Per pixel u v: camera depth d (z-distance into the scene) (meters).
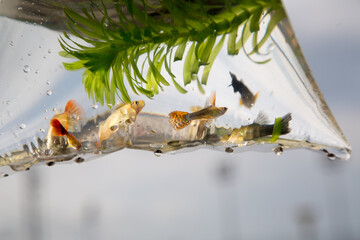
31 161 0.50
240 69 0.47
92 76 0.49
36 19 0.50
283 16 0.46
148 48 0.48
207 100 0.48
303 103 0.48
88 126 0.50
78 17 0.48
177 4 0.46
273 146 0.50
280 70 0.47
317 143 0.48
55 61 0.50
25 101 0.50
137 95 0.49
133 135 0.50
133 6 0.46
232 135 0.49
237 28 0.47
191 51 0.47
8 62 0.50
